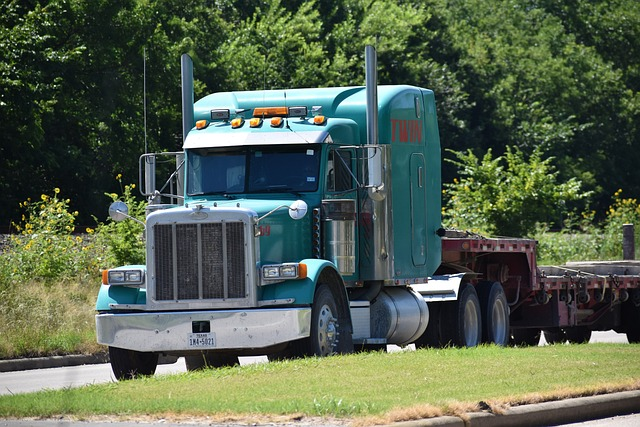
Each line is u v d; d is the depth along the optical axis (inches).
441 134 6545.3
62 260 2379.4
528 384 1114.7
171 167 4665.4
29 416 989.8
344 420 920.3
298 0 6569.9
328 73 5654.5
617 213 4156.0
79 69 4473.4
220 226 1386.6
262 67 5383.9
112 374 1628.9
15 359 1774.1
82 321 2039.9
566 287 2096.5
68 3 4328.3
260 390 1066.1
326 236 1504.7
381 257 1596.9
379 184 1503.4
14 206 4357.8
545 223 3932.1
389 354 1341.0
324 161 1517.0
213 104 1664.6
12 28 4067.4
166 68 4623.5
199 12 5334.6
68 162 4478.3
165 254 1397.6
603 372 1214.9
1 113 3971.5
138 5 4566.9
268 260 1413.6
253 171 1517.0
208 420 939.3
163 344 1376.7
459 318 1771.7
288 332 1353.3
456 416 935.0
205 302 1385.3
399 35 6535.4
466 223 3703.3
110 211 1456.7
